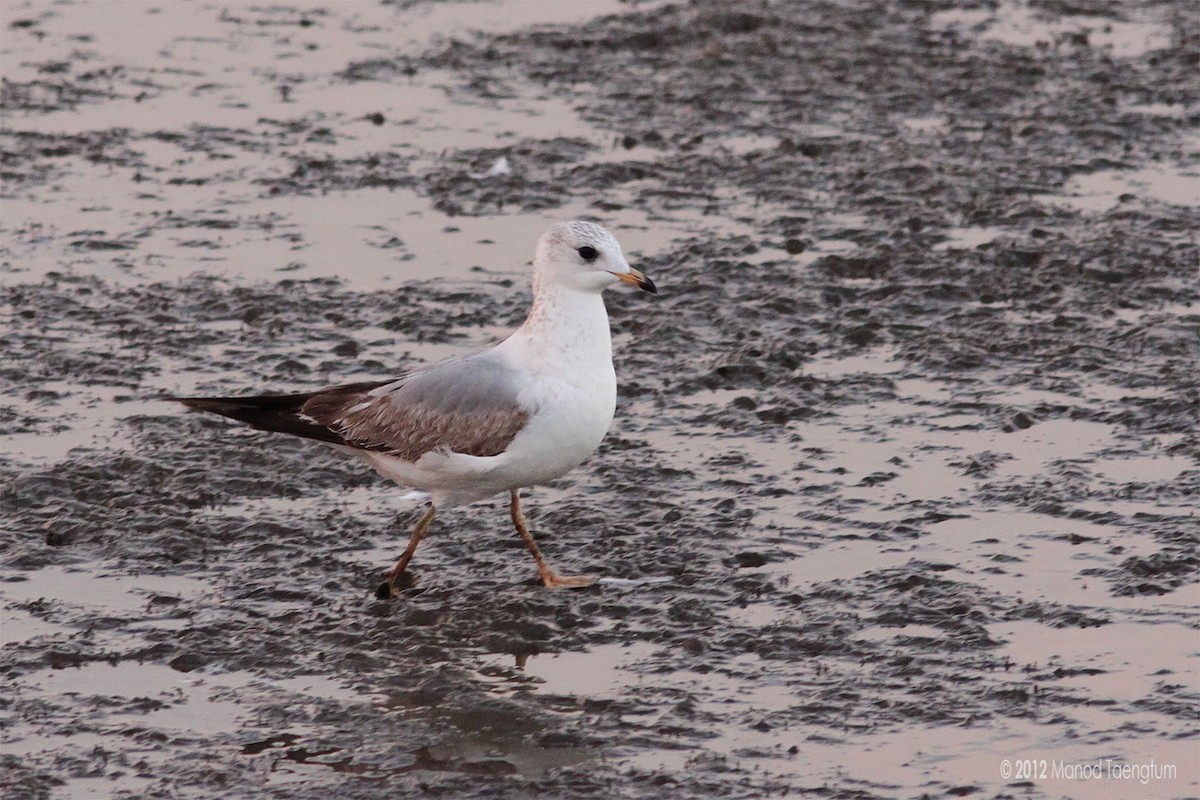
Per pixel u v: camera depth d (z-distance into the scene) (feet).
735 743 33.81
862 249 62.95
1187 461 46.85
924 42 87.92
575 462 41.27
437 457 40.24
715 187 70.08
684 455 48.11
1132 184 69.72
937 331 56.39
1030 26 91.20
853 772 32.71
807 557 41.98
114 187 70.03
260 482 46.19
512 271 61.93
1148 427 49.14
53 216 66.69
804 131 76.23
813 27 90.02
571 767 32.94
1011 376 53.01
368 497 45.96
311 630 38.68
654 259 62.54
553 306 40.57
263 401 41.96
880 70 83.76
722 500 45.11
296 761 33.27
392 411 40.63
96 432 49.14
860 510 44.47
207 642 37.93
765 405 51.24
